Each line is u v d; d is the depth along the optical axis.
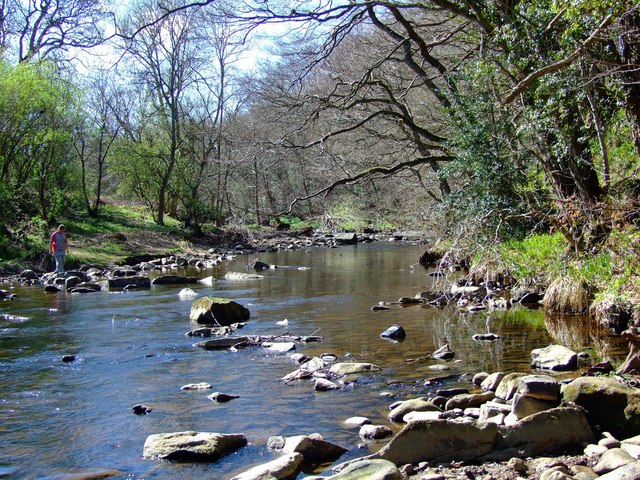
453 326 11.75
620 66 9.73
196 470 5.57
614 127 12.69
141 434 6.49
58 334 11.96
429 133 19.23
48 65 29.50
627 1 9.07
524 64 11.86
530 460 5.36
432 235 23.11
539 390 6.09
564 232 11.98
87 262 26.12
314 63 17.78
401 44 18.50
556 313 12.54
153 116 39.81
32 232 27.30
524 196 13.56
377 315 13.28
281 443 5.99
